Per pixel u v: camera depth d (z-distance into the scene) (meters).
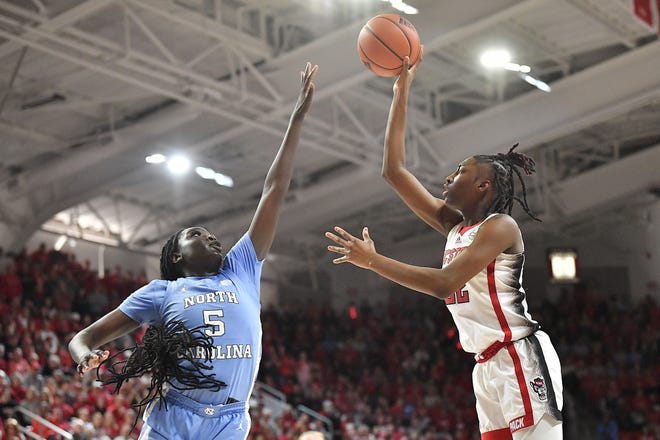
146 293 4.43
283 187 4.82
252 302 4.51
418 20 18.95
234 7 18.86
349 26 19.00
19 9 15.42
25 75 19.11
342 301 34.66
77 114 21.22
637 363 30.19
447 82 23.36
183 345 4.16
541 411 4.34
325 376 28.61
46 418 15.91
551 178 28.28
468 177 4.70
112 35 18.02
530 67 22.66
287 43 19.89
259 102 19.62
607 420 26.95
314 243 33.12
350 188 27.39
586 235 33.75
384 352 30.91
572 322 32.22
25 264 22.97
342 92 22.22
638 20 19.14
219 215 28.83
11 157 22.55
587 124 22.62
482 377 4.53
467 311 4.54
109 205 26.77
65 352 20.11
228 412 4.31
